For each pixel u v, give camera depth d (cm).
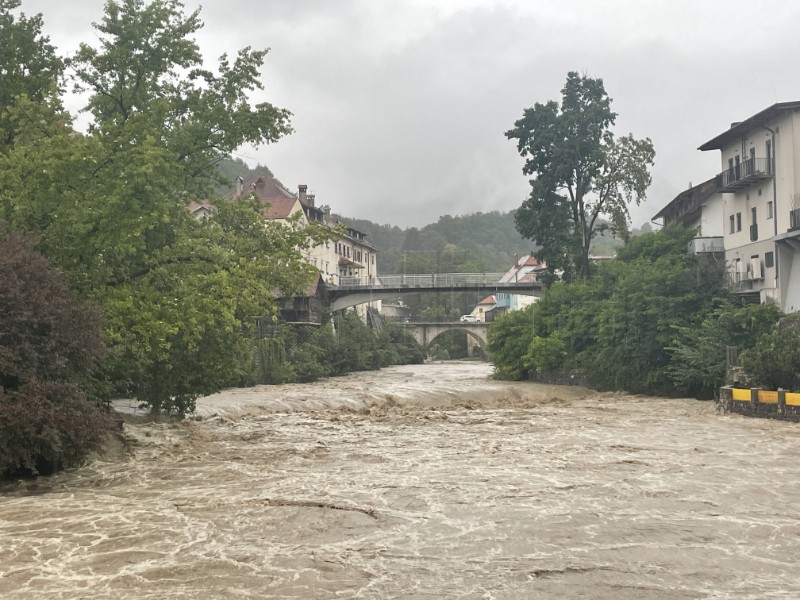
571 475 1788
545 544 1188
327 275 9556
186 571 1055
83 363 1836
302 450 2253
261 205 2847
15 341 1705
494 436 2584
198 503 1495
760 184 4569
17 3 2675
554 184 5803
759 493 1572
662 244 5447
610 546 1175
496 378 6003
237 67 2752
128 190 2011
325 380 6306
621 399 4312
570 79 5744
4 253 1750
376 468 1914
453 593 961
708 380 3978
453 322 11338
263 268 2423
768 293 4450
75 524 1321
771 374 3247
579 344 5284
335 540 1217
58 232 2017
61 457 1731
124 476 1827
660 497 1532
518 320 5856
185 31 2689
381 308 13188
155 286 2325
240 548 1169
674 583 1001
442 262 16112
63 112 2242
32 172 1980
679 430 2730
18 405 1630
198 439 2491
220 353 2497
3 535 1246
